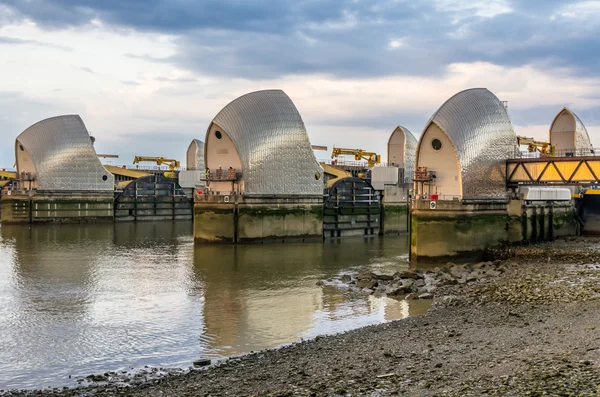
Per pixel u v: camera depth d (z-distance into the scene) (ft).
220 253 222.07
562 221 262.67
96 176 363.35
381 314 122.72
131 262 197.67
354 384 69.41
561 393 58.65
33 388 80.89
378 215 301.02
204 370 84.58
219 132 260.83
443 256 200.03
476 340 90.27
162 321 119.24
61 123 356.38
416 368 74.90
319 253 223.71
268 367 82.84
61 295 144.15
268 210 256.73
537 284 141.59
